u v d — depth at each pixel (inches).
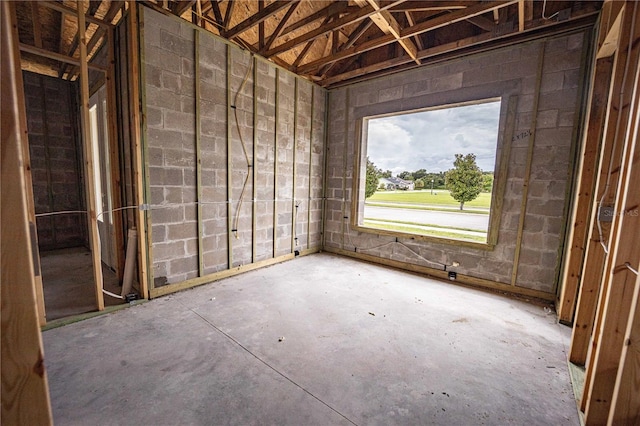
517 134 124.1
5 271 22.7
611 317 49.1
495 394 67.1
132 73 103.7
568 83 112.0
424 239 154.3
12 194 22.5
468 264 141.0
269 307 110.3
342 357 79.8
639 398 38.5
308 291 127.4
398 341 88.6
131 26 101.7
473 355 82.1
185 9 112.6
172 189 118.7
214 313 104.2
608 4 77.0
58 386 65.4
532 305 117.1
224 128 135.3
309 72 179.5
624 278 47.6
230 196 140.2
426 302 118.2
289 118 168.7
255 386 67.7
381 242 173.2
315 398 64.4
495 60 128.0
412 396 65.9
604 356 50.2
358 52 142.1
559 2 111.1
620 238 47.4
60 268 150.0
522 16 105.8
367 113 174.1
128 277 112.3
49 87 184.9
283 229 173.2
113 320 97.3
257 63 146.5
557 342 89.7
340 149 189.3
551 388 69.3
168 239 119.3
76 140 196.2
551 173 117.4
